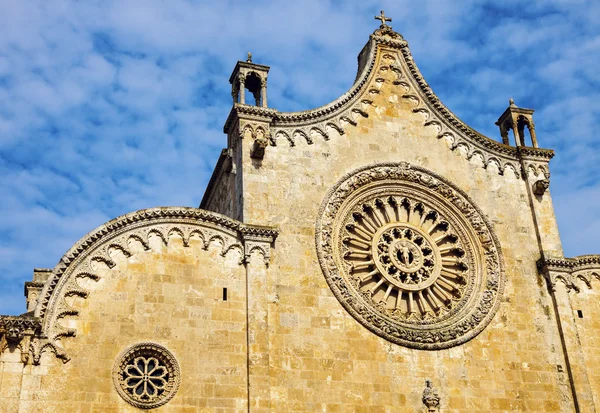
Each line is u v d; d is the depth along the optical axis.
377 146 44.00
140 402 33.97
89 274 35.59
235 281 37.59
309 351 37.44
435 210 43.81
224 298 37.06
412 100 46.06
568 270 43.81
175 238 37.56
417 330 39.62
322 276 39.31
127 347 34.75
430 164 44.69
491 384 39.88
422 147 44.97
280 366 36.69
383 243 42.03
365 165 43.06
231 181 42.81
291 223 40.06
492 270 42.75
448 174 44.75
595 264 45.00
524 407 39.91
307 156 42.09
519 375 40.56
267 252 38.44
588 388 41.03
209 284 37.12
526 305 42.56
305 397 36.47
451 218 43.84
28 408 32.62
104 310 35.19
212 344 35.97
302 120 42.81
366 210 42.84
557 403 40.53
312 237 40.12
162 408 34.22
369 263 41.34
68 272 35.31
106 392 33.75
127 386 34.16
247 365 35.94
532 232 44.78
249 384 35.47
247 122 41.56
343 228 41.38
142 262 36.62
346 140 43.41
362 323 38.84
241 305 37.16
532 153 46.75
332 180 42.00
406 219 43.31
